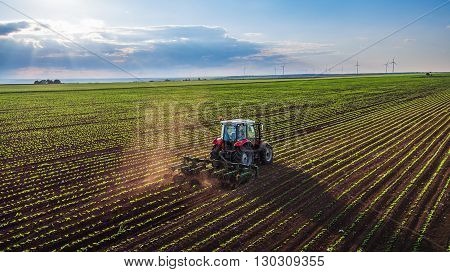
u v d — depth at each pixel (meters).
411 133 23.94
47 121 32.12
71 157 19.16
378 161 17.09
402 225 10.52
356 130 25.70
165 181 14.70
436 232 10.09
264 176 15.04
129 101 49.47
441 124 26.98
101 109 40.59
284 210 11.57
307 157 18.19
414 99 46.00
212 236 9.98
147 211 11.81
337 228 10.40
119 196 13.14
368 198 12.52
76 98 55.16
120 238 10.09
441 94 52.16
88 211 11.84
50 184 14.66
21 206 12.44
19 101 50.72
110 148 21.25
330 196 12.73
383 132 24.64
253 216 11.15
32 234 10.43
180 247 9.52
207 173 14.44
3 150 20.94
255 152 16.41
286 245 9.53
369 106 39.66
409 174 15.05
